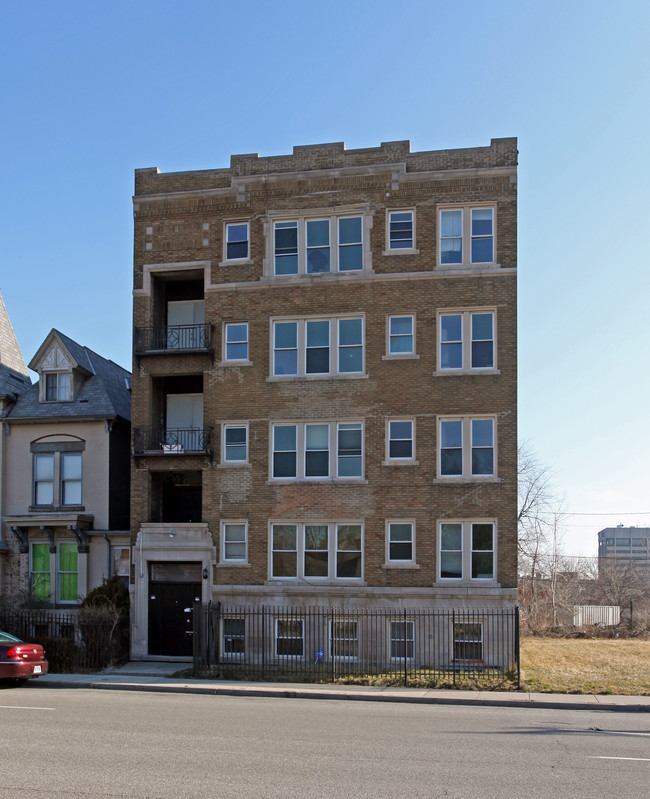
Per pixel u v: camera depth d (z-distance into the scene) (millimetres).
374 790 9500
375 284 26250
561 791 9609
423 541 25062
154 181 27984
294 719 15109
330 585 25312
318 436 26266
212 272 27328
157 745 12062
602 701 18469
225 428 26781
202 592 26109
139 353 27266
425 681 20844
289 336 26766
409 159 26484
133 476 27062
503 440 25047
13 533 29641
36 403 30359
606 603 51938
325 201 26859
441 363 25734
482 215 26109
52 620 25844
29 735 12859
